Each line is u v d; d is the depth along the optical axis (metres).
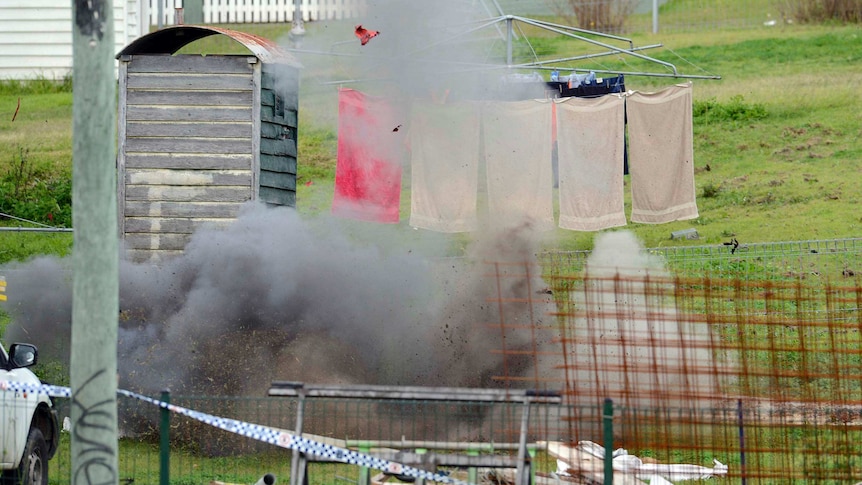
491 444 30.17
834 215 72.75
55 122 86.56
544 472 35.81
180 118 49.16
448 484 30.42
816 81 95.19
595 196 52.91
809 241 61.09
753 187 78.75
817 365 44.75
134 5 91.19
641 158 52.88
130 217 48.97
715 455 39.28
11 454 32.12
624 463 35.50
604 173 52.81
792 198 76.38
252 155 48.91
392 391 28.94
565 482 33.28
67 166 79.38
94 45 25.73
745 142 86.44
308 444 26.95
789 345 48.12
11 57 94.69
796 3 111.81
